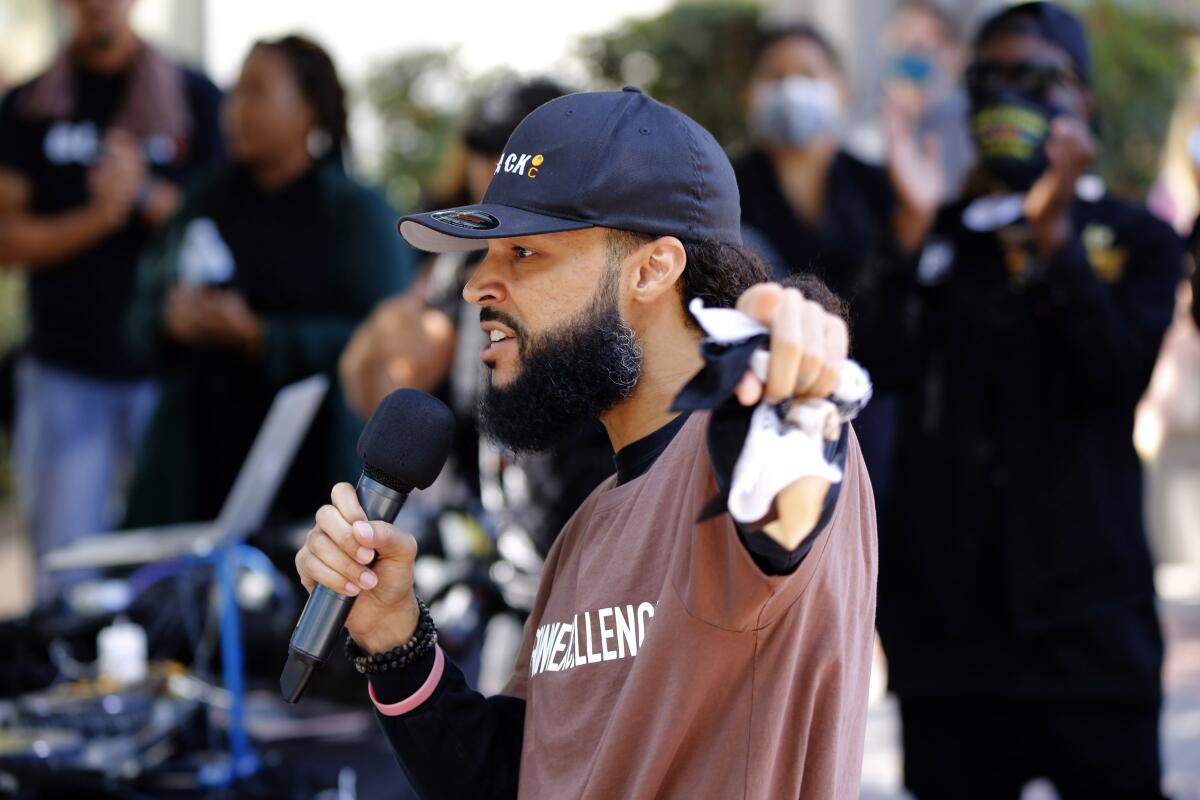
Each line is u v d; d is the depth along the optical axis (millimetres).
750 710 2752
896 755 9094
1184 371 9422
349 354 6977
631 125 3121
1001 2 10617
